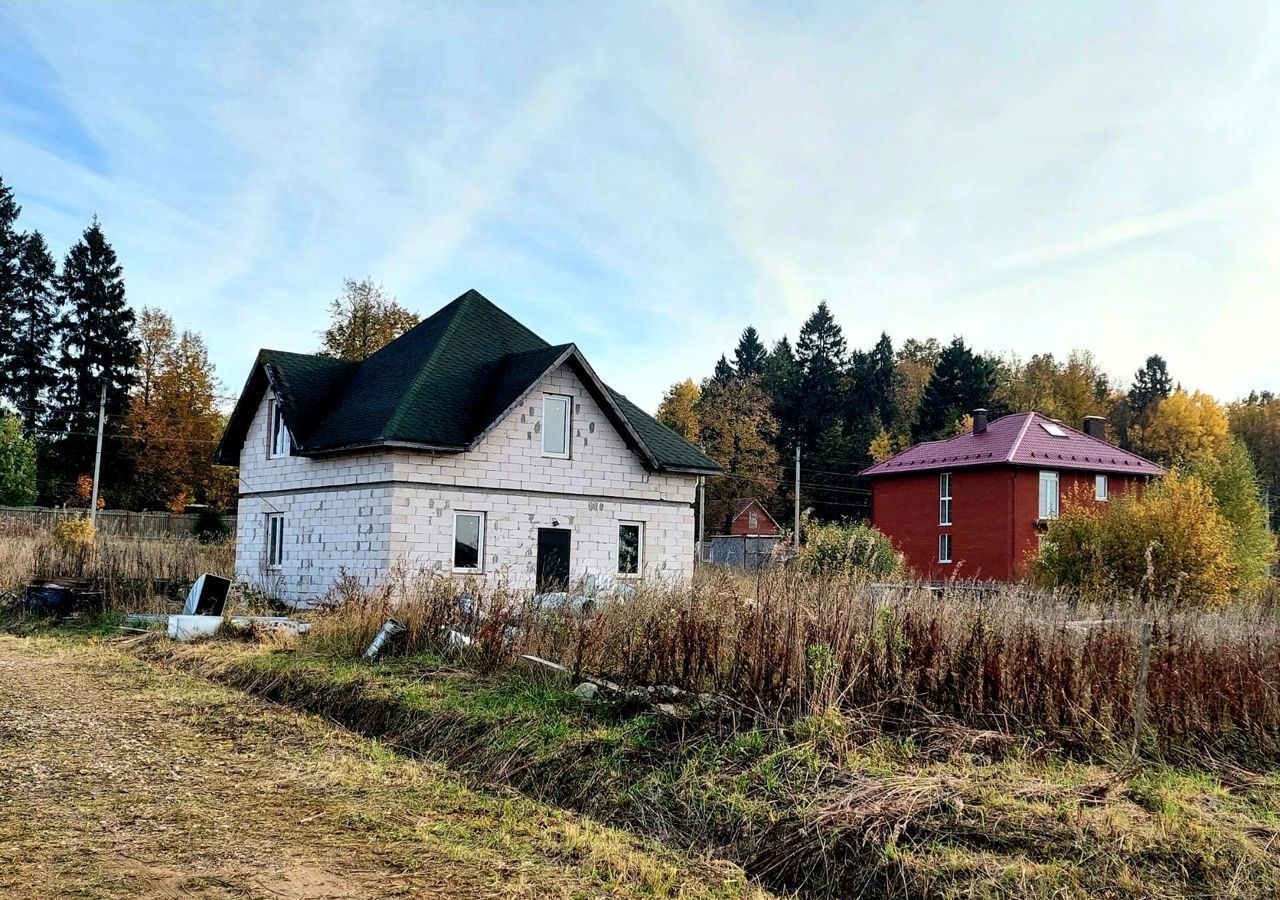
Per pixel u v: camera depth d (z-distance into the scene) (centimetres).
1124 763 845
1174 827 691
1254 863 646
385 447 2116
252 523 2703
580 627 1234
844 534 2662
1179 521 2377
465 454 2219
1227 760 920
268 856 690
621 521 2472
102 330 6450
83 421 6138
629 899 645
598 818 815
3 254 6506
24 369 6347
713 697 977
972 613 1085
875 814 712
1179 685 976
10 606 2127
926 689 979
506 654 1288
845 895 659
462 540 2227
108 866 656
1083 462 4225
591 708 1045
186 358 5931
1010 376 9588
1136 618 1259
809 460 7850
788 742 869
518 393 2238
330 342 5669
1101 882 624
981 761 838
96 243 6550
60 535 3192
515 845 736
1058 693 955
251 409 2738
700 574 1466
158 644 1700
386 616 1505
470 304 2617
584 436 2412
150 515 4753
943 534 4416
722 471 2633
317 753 998
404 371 2403
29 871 639
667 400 7900
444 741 1017
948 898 619
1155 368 11288
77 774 890
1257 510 3038
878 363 9438
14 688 1321
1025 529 4109
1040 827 688
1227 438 7888
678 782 825
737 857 725
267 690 1324
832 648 984
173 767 930
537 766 916
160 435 5803
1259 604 2212
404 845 726
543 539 2334
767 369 10000
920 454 4678
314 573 2389
